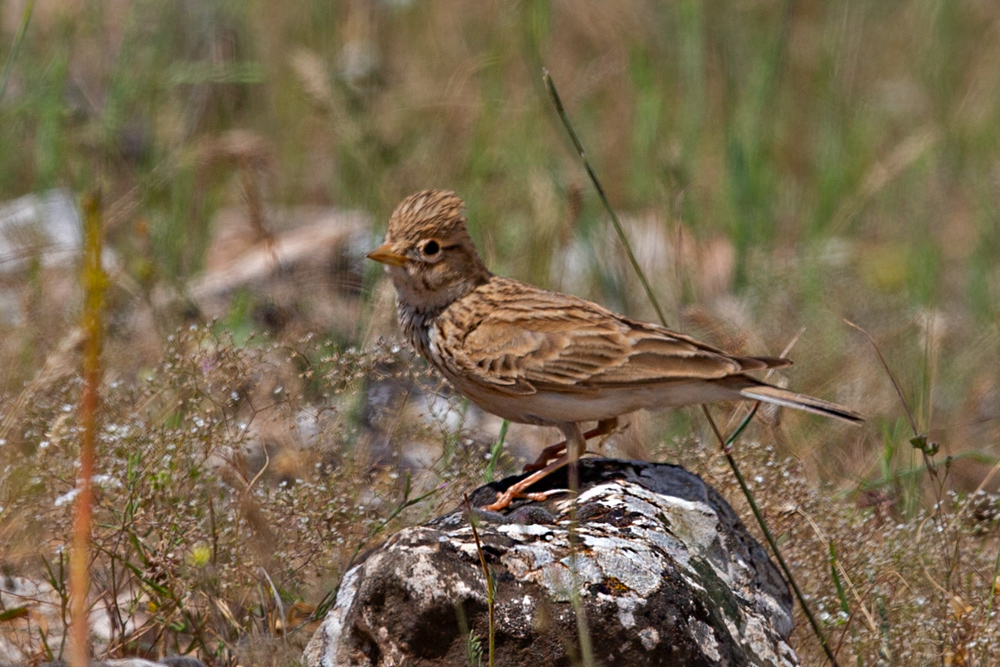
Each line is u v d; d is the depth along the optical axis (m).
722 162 18.73
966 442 13.59
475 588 7.33
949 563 9.27
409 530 7.60
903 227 17.95
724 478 9.80
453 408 10.14
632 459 9.94
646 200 18.05
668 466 9.27
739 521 8.99
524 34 20.42
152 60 19.06
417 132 17.64
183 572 8.66
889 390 13.27
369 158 16.58
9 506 9.07
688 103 19.53
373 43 20.38
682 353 9.16
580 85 19.00
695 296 15.31
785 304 14.87
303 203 18.00
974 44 22.47
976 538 10.45
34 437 9.97
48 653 8.75
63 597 8.77
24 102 17.48
